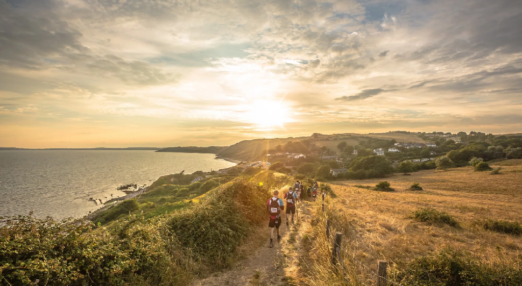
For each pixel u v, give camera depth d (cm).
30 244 368
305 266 630
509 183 4444
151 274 504
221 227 761
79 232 443
